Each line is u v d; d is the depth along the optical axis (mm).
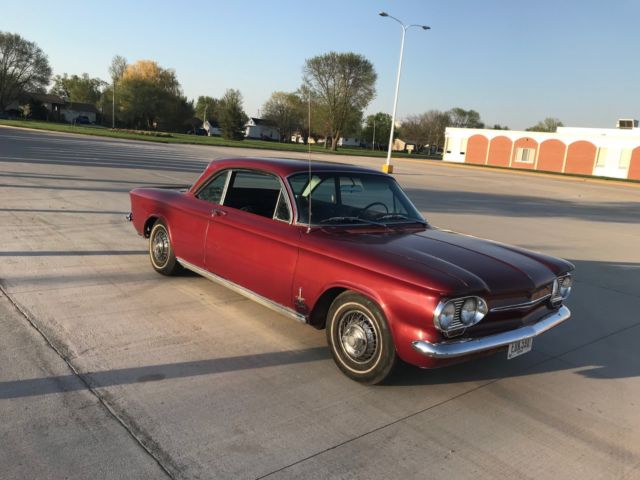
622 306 5980
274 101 98000
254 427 2996
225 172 4867
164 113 86750
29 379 3359
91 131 58000
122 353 3828
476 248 3938
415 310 3145
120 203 10648
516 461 2830
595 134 45375
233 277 4523
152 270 5992
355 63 64500
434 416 3262
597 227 12711
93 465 2566
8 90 90062
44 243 6906
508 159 50406
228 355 3928
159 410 3104
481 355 3326
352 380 3646
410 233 4199
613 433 3189
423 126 101188
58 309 4605
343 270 3537
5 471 2477
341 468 2674
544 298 3711
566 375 4020
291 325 4594
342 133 71812
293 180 4168
